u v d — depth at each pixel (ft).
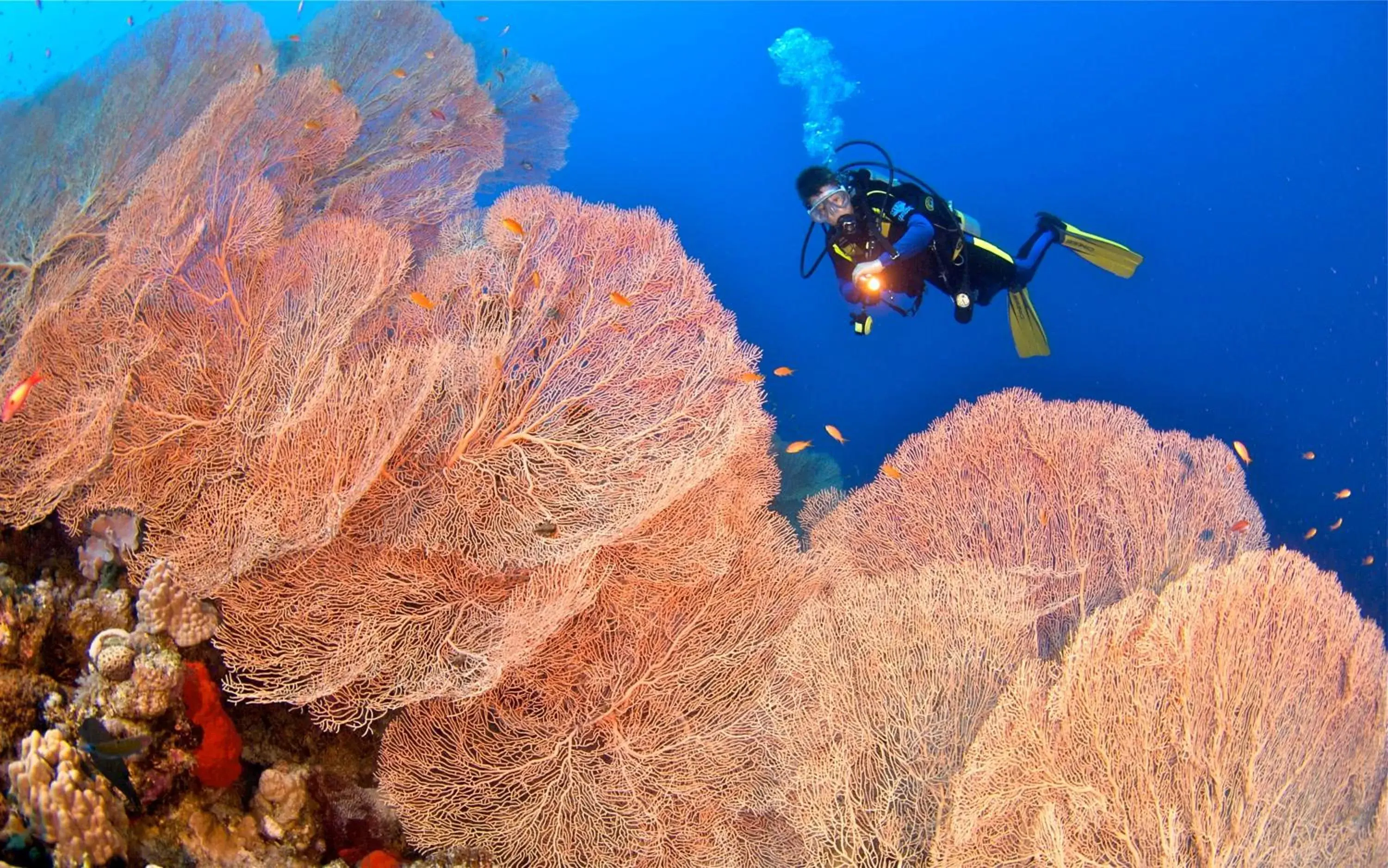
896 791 9.37
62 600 8.94
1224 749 8.79
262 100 11.60
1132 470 11.93
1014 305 17.30
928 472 12.36
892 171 13.83
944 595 10.34
